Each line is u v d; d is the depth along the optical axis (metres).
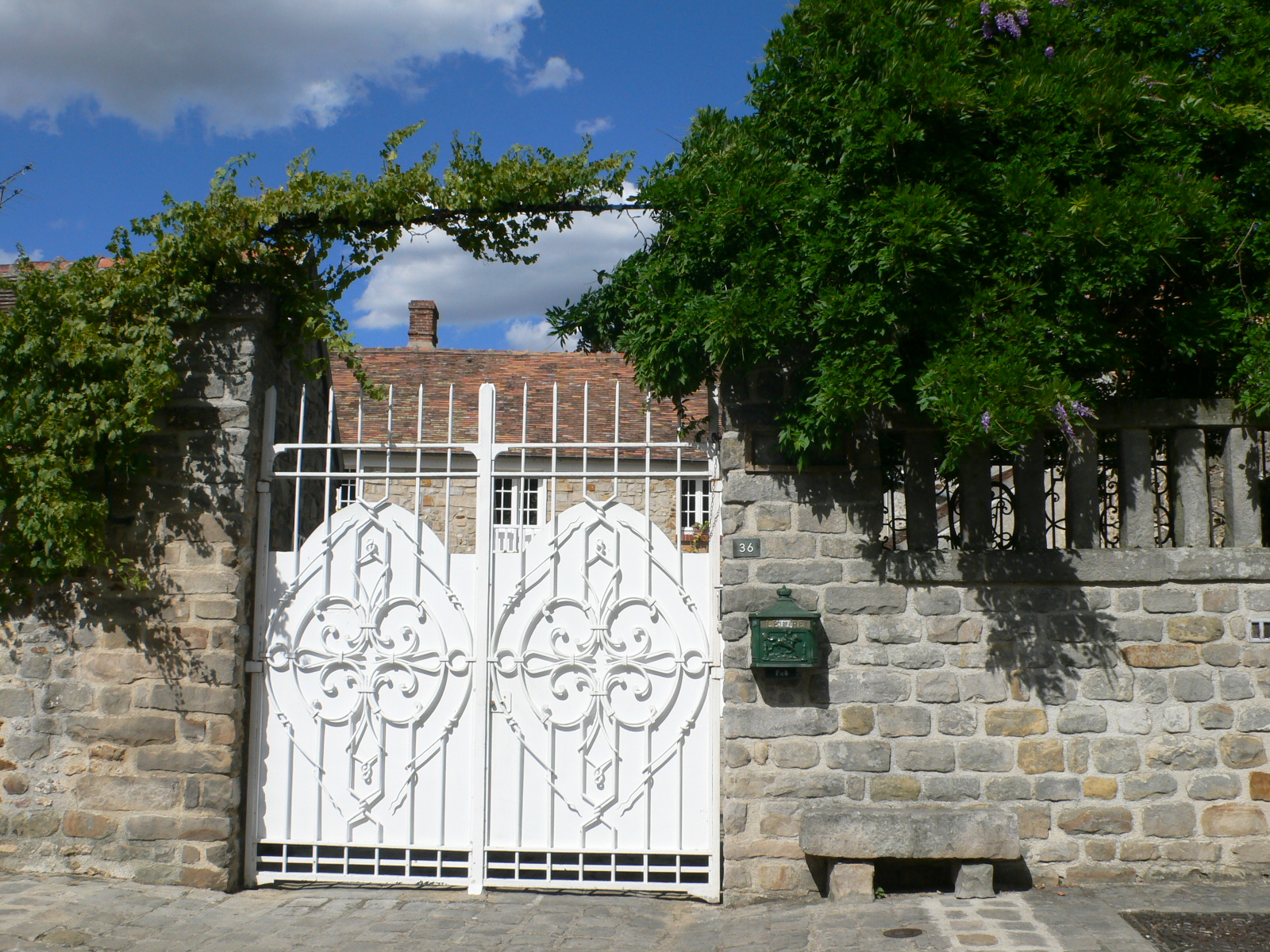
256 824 5.90
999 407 4.79
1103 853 5.44
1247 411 5.54
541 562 5.92
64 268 5.89
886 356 5.05
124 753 5.80
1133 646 5.52
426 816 5.88
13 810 5.81
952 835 5.20
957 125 5.06
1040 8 5.36
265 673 5.99
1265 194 5.39
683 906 5.59
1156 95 5.25
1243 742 5.45
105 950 4.76
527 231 6.06
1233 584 5.53
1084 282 4.98
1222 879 5.39
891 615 5.59
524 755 5.84
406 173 5.88
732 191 5.19
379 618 5.98
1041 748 5.50
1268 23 5.51
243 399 5.93
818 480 5.67
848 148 5.02
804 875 5.49
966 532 5.64
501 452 5.97
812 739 5.55
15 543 5.78
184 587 5.84
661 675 5.83
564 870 5.85
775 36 5.39
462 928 5.16
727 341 5.16
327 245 6.00
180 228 5.75
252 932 5.06
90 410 5.61
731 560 5.65
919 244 4.79
